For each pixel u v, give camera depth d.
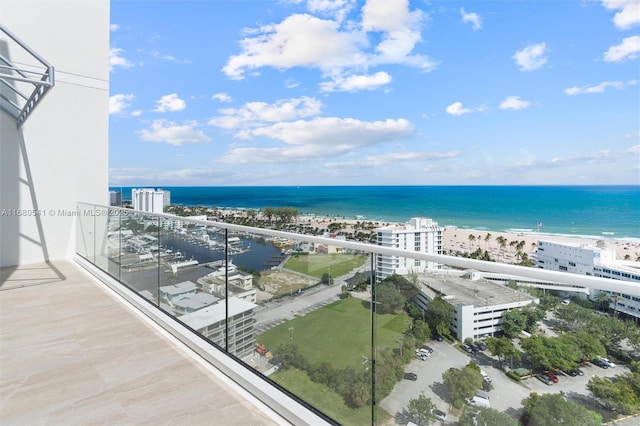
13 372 2.13
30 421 1.67
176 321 2.85
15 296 3.74
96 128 6.25
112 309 3.33
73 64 5.96
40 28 5.61
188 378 2.10
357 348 1.61
